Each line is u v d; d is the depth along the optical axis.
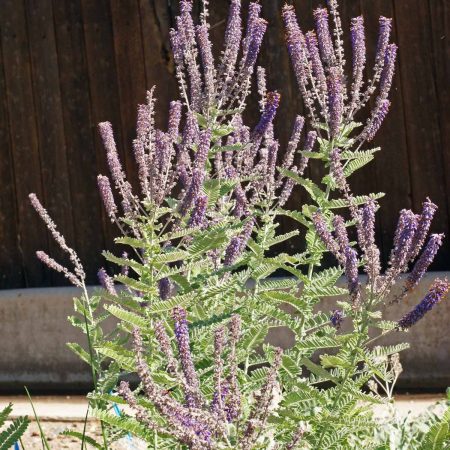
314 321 4.77
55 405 9.66
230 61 5.36
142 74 11.12
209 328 4.55
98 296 5.29
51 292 11.20
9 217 11.72
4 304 11.37
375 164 10.50
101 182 4.84
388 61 5.23
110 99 11.27
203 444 3.27
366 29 10.44
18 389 11.27
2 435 3.68
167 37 10.99
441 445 4.29
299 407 4.48
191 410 3.33
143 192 4.72
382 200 10.50
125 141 11.22
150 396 3.32
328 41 5.37
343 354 4.34
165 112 11.03
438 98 10.36
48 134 11.55
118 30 11.22
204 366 4.45
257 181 5.44
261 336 4.72
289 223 10.47
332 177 5.02
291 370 4.53
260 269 5.01
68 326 11.14
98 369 4.93
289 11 5.31
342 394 4.40
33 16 11.59
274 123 10.63
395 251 4.19
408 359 10.02
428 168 10.39
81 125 11.41
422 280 9.84
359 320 4.32
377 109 5.14
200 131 5.21
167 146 4.70
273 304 5.05
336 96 5.00
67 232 11.47
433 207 4.16
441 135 10.36
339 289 4.76
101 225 11.33
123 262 4.59
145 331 4.41
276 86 10.61
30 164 11.64
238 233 5.13
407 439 5.38
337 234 4.25
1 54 11.73
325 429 4.34
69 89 11.45
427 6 10.35
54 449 7.08
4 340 11.38
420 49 10.38
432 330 9.96
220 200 5.34
